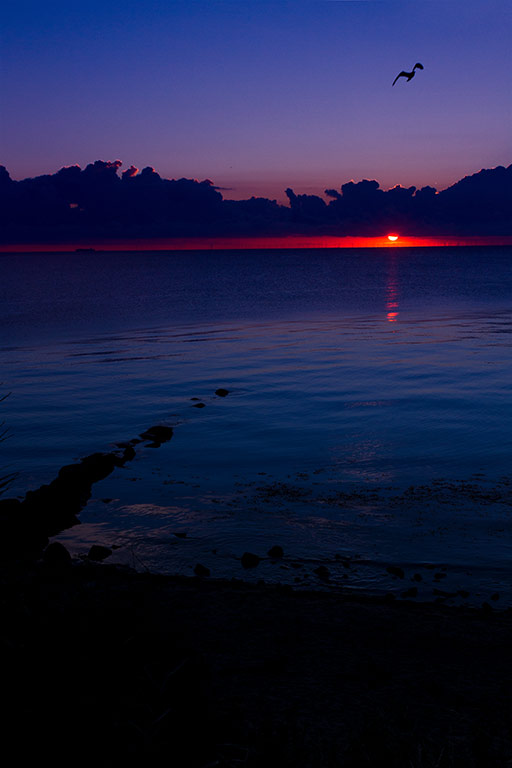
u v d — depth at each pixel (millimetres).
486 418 14977
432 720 3648
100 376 22000
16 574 6219
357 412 15852
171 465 11531
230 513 8945
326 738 3400
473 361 24422
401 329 37500
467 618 5512
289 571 6949
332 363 24531
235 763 3049
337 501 9438
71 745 3150
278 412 15977
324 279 122062
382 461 11672
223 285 105875
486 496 9586
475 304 57688
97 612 5137
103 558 7289
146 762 3041
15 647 4195
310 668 4359
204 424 14797
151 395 18469
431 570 7031
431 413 15609
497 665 4504
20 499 9570
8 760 3012
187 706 3643
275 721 3566
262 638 4887
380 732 3389
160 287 101438
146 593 5812
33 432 14117
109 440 13414
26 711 3438
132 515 8867
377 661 4523
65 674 3895
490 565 7152
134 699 3666
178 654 4395
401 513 8867
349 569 7047
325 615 5445
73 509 9125
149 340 33938
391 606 5777
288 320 45156
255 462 11719
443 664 4508
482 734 3449
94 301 70375
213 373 22453
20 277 158250
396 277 123312
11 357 27500
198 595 5836
